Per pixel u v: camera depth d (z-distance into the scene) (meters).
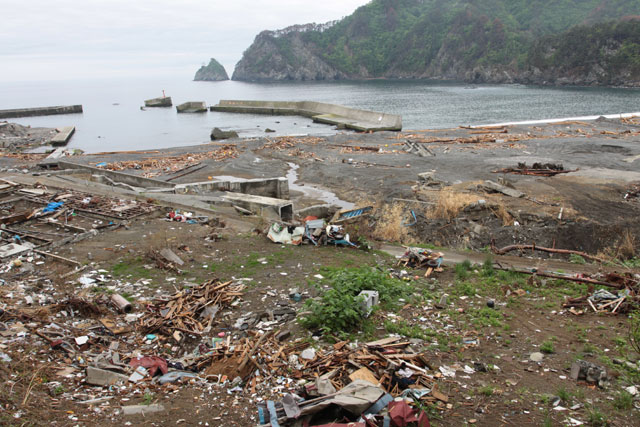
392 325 11.42
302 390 8.25
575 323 12.06
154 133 71.81
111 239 19.05
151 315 11.89
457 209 25.98
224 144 55.28
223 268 15.92
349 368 9.30
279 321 11.68
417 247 19.98
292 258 17.20
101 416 7.62
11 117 98.06
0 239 18.59
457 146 50.25
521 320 12.32
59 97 181.12
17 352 9.43
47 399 7.96
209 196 28.36
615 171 34.69
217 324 11.69
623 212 25.47
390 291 13.55
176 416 7.73
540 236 23.28
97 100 159.12
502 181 30.88
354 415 7.52
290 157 46.19
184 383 8.95
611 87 139.38
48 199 25.58
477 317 12.37
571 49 154.38
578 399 8.52
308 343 10.39
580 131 57.97
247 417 7.75
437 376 9.22
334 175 37.94
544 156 42.66
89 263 16.06
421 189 30.97
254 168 41.97
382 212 27.52
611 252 22.39
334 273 15.00
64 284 13.95
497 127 63.84
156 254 16.44
